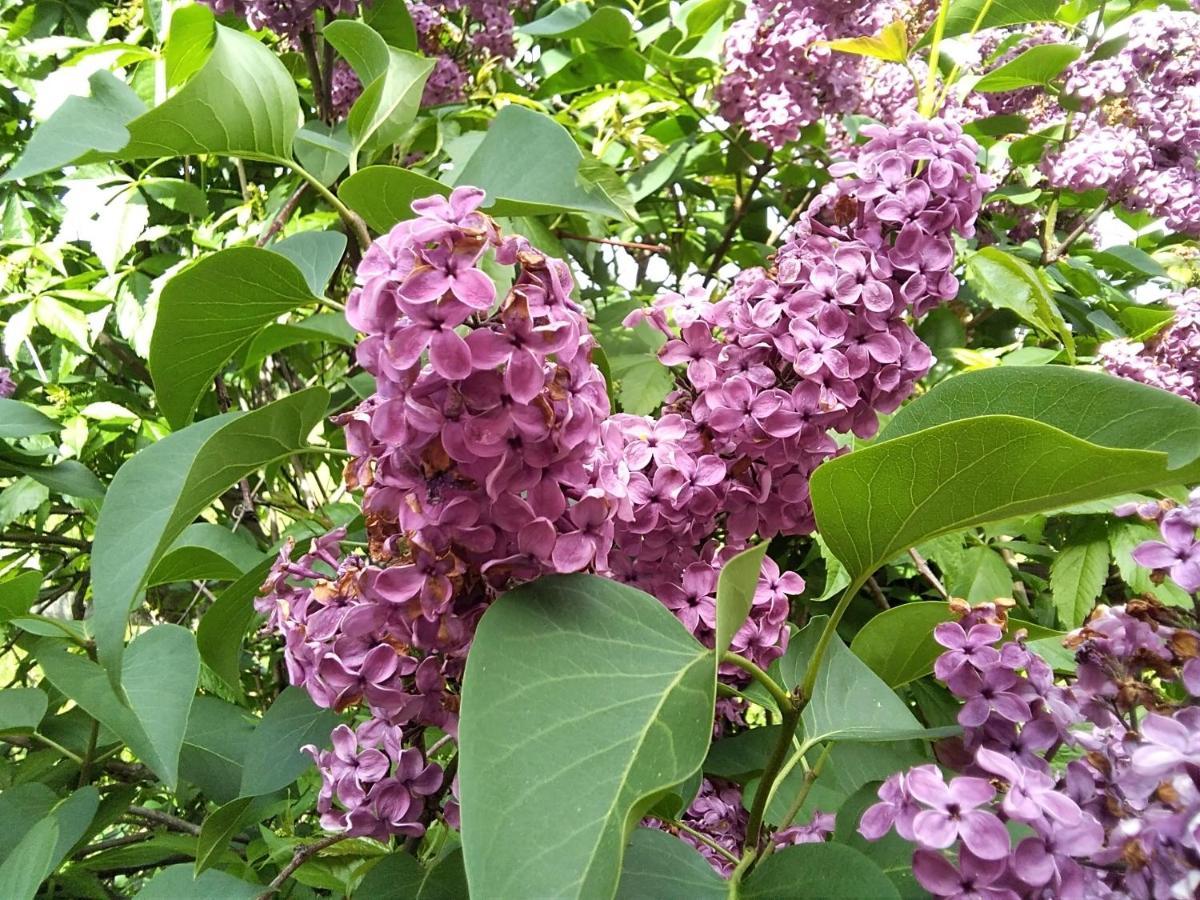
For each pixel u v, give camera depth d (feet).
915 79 1.22
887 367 0.81
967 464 0.56
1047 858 0.52
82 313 1.63
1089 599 1.19
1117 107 1.44
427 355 0.64
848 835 0.66
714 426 0.80
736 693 0.76
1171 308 1.51
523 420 0.57
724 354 0.83
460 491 0.60
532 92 1.96
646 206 1.93
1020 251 1.62
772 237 1.79
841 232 0.85
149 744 0.88
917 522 0.60
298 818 1.33
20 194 1.96
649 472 0.80
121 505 0.76
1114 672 0.61
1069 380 0.61
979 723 0.63
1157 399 0.58
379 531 0.66
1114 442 0.59
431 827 0.91
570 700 0.55
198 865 0.84
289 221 1.55
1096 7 1.52
